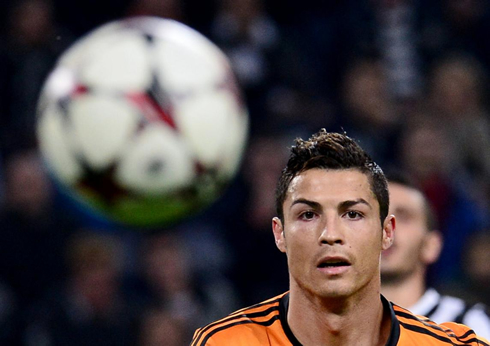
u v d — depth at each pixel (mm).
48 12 33625
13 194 29422
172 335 27703
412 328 10789
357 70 33750
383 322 10773
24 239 29062
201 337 10695
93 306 27719
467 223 29797
